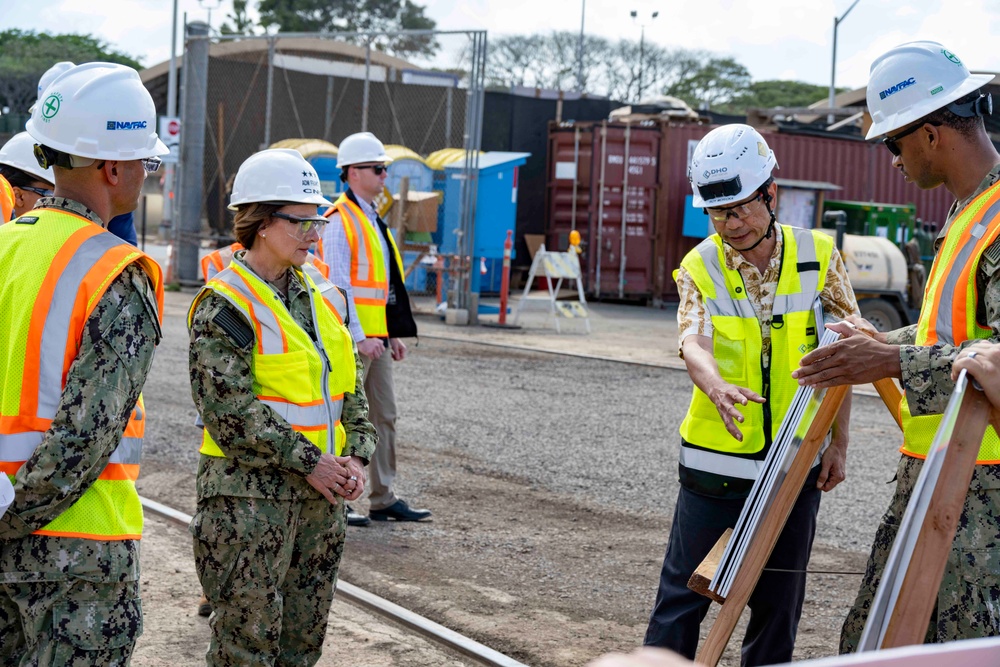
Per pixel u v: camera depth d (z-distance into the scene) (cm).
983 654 102
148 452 753
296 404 319
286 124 2241
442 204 1825
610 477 736
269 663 321
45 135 254
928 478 178
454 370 1181
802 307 324
